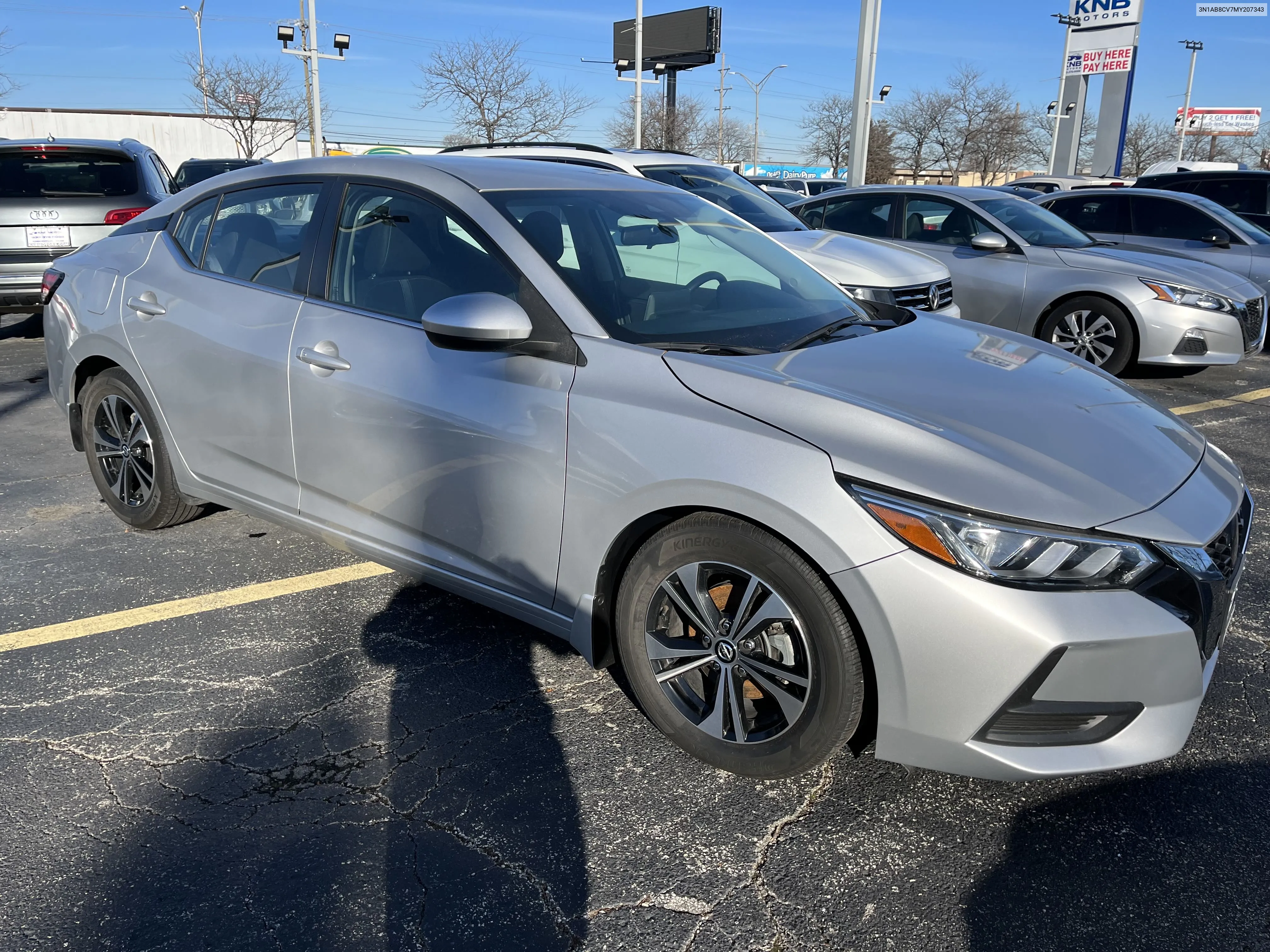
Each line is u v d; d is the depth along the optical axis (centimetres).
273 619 333
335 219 319
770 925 200
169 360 354
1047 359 299
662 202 349
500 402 264
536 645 317
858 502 209
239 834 225
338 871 213
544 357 262
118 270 382
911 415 229
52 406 628
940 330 320
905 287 599
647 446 236
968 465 213
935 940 197
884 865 218
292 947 192
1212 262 898
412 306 293
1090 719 211
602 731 269
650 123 4744
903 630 206
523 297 270
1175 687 212
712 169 831
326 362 300
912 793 244
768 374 244
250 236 345
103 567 374
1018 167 5391
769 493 216
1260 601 356
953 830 230
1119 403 265
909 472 210
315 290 317
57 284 407
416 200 303
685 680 255
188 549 393
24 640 316
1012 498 206
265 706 279
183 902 203
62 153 756
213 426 346
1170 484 226
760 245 359
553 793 242
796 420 226
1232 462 262
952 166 4947
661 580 244
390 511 298
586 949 193
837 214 904
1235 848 225
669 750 260
